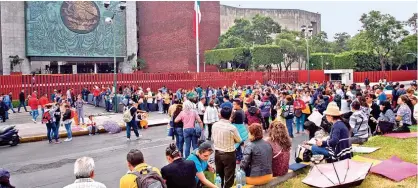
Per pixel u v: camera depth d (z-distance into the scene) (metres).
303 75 57.34
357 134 10.61
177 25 66.62
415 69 76.06
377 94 17.69
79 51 60.72
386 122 12.27
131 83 40.38
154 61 71.81
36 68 63.09
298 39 68.00
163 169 5.55
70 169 11.31
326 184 7.01
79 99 20.55
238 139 7.49
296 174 8.31
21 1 56.69
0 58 55.41
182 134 11.18
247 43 69.19
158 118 23.84
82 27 60.88
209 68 68.19
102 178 10.00
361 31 67.06
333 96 18.91
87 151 14.09
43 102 22.31
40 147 15.25
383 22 62.84
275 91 21.22
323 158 8.56
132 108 16.50
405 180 7.70
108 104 28.91
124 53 66.56
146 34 73.50
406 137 11.53
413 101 14.09
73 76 37.38
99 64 70.12
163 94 27.95
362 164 7.71
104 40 63.50
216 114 14.45
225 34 72.81
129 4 67.12
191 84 44.34
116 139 16.75
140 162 5.12
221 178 7.61
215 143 7.52
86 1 61.19
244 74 49.66
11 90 34.12
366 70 66.12
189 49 65.06
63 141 16.61
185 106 10.91
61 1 58.81
